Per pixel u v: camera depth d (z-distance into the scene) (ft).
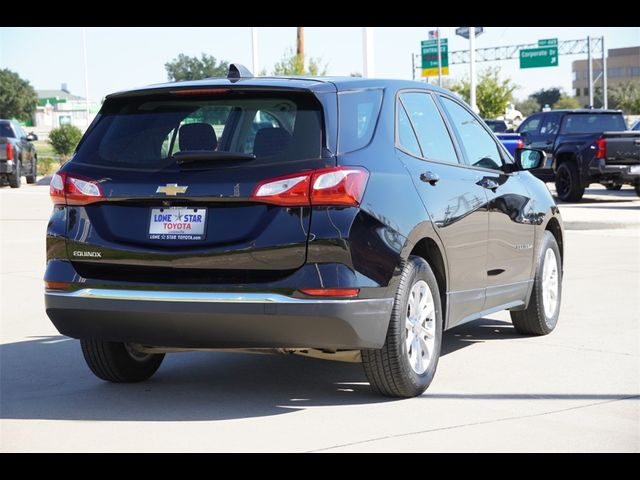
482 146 24.70
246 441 17.40
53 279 19.67
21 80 425.28
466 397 20.48
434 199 20.77
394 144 20.30
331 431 18.01
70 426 18.61
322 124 18.66
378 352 19.40
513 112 234.38
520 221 25.29
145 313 18.70
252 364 24.18
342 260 18.08
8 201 85.15
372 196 18.74
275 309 18.02
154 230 18.86
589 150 73.61
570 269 40.88
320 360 24.59
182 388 21.70
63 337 27.89
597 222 57.72
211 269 18.43
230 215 18.40
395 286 19.11
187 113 19.60
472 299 22.94
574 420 18.63
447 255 21.31
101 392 21.39
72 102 440.86
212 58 319.88
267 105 19.12
